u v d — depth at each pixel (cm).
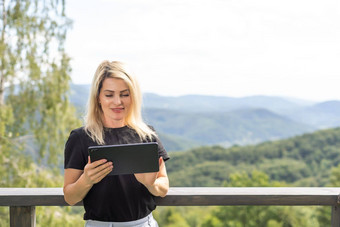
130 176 150
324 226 2544
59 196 179
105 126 156
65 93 660
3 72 620
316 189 195
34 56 645
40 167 648
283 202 186
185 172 6519
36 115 651
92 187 150
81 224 607
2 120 600
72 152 150
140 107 156
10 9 639
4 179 599
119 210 150
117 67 150
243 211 2953
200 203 184
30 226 183
